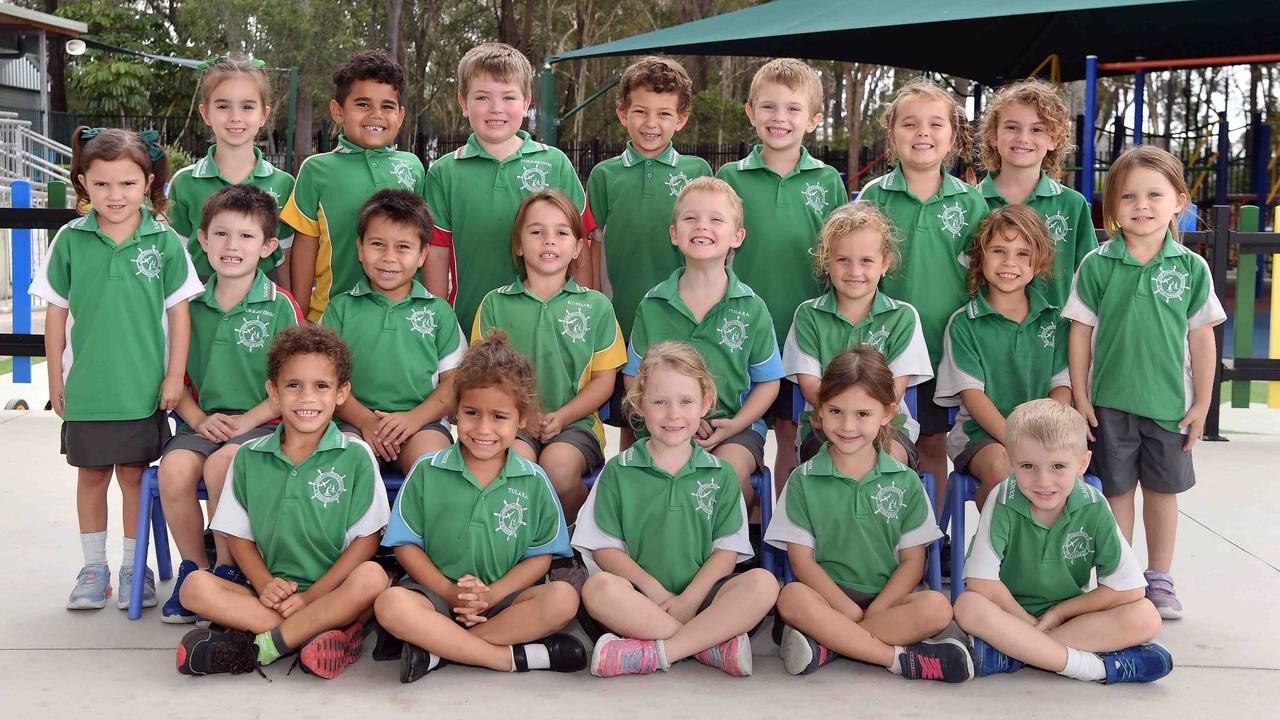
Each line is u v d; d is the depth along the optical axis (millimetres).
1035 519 3295
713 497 3432
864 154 23344
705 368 3447
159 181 3836
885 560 3453
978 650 3191
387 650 3303
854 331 3924
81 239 3717
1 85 25172
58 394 3736
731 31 13195
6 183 17219
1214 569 4152
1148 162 3738
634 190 4531
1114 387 3807
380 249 3852
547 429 3791
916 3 11891
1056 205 4270
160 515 3906
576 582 3514
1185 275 3762
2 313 9953
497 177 4387
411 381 3887
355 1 31062
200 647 3084
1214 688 3137
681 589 3439
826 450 3523
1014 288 3932
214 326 3861
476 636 3260
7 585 3879
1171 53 13578
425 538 3393
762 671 3266
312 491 3365
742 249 4383
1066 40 12742
